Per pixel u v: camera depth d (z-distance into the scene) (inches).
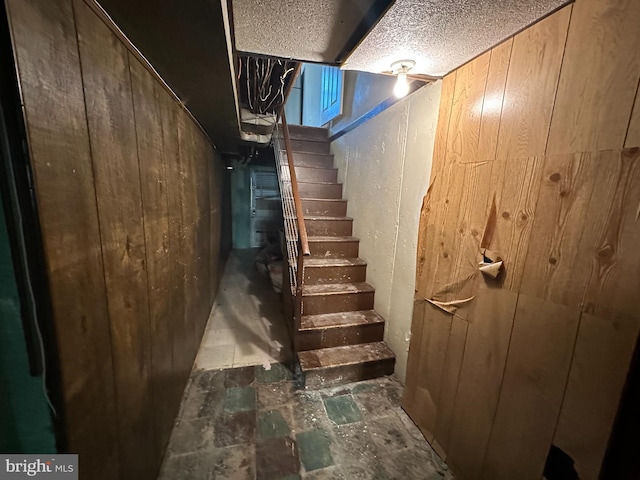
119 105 34.0
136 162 39.1
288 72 87.5
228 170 190.7
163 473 50.5
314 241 102.8
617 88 30.0
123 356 35.2
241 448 56.5
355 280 100.3
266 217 218.4
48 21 21.7
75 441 25.2
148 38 36.6
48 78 21.7
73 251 25.0
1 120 18.6
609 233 31.2
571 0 33.4
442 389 56.9
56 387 23.0
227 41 37.9
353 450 57.5
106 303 30.9
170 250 55.2
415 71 54.9
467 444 50.7
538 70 38.1
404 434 62.1
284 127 105.6
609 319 31.3
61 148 23.3
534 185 39.2
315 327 81.2
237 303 125.3
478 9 35.0
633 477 32.6
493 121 45.3
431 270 60.2
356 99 110.0
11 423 22.7
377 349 83.8
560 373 36.5
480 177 47.9
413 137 72.2
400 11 35.5
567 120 35.0
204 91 57.1
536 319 39.3
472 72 49.3
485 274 47.1
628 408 31.0
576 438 34.8
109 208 31.6
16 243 20.1
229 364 82.9
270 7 36.8
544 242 38.0
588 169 32.9
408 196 75.0
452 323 54.6
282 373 80.0
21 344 21.5
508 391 43.4
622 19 29.4
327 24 41.3
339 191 128.6
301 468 53.1
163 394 51.6
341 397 72.0
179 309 62.7
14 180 19.5
